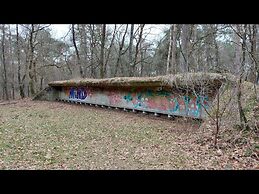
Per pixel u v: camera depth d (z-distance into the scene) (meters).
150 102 14.07
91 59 28.92
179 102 12.17
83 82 19.31
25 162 6.51
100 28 28.28
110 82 15.81
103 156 7.14
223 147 7.04
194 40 18.20
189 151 7.19
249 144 6.75
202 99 9.19
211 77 8.74
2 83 37.31
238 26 9.75
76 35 29.50
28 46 28.88
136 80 13.61
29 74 27.56
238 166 5.91
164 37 27.22
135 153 7.36
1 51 35.66
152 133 9.84
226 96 8.43
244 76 7.95
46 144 8.29
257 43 11.44
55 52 33.72
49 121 12.81
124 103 16.05
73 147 8.02
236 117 7.89
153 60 31.41
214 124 8.38
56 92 24.83
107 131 10.41
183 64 14.64
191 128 10.07
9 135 9.27
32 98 24.16
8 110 17.59
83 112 16.12
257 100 8.36
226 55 17.38
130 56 25.77
